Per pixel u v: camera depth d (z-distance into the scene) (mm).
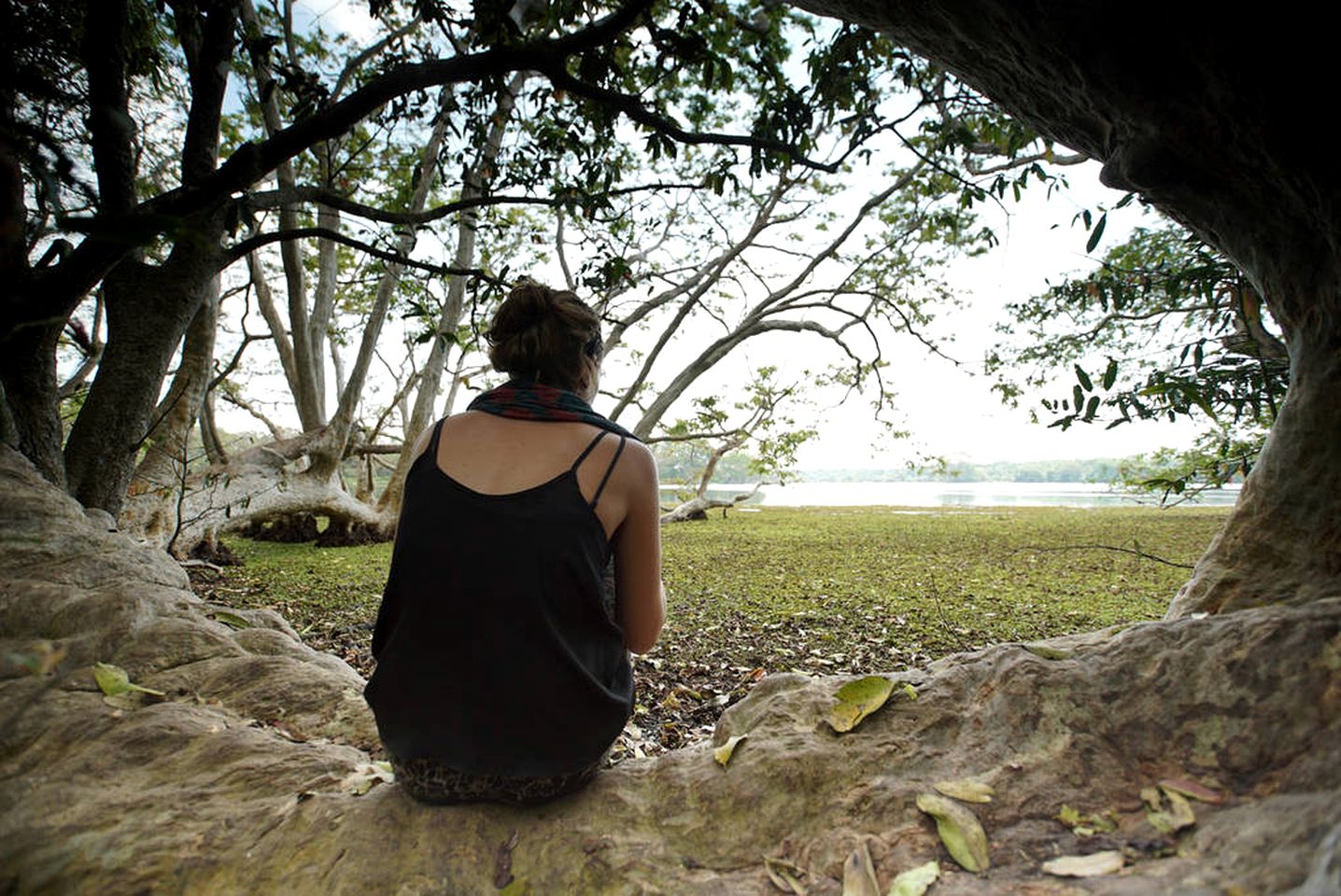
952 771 1284
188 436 6402
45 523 2449
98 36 2438
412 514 1325
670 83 4855
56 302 2215
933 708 1437
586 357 1558
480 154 3885
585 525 1312
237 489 8188
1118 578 6828
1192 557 8102
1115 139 1801
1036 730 1305
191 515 7484
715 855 1230
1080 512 17047
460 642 1253
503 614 1245
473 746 1247
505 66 2420
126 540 2842
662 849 1238
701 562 8133
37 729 1566
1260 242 1701
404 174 8336
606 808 1337
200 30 4301
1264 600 1641
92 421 3619
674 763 1469
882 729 1421
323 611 5480
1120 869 978
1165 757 1179
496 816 1310
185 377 6352
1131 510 18344
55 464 3205
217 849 1247
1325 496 1598
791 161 3133
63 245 2391
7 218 905
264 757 1555
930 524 13664
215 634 2203
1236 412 2367
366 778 1468
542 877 1191
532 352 1484
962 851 1092
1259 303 2363
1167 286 2641
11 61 1052
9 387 3018
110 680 1787
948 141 3807
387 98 2381
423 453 1387
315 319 10781
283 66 3010
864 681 1554
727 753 1428
